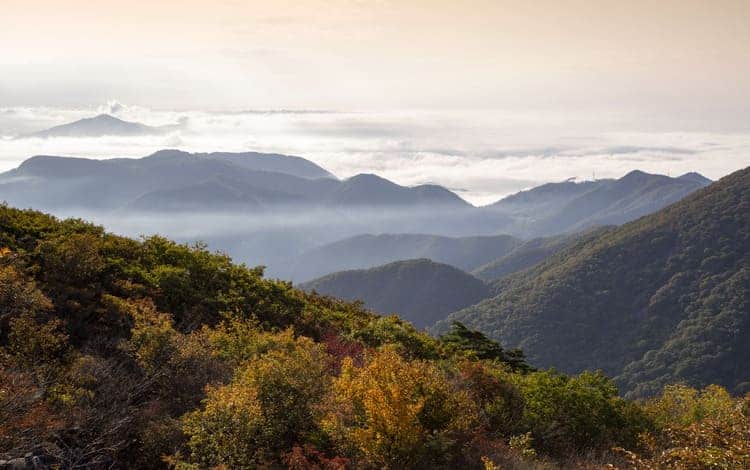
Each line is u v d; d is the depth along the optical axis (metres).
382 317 19.84
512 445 8.91
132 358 9.30
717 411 11.54
